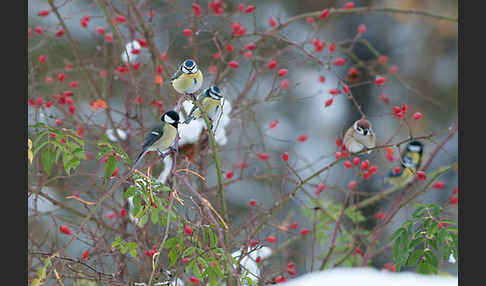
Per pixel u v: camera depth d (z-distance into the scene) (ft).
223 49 33.55
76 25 46.93
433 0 64.75
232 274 23.66
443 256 24.76
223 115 32.65
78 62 34.53
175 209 24.53
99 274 24.02
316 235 35.47
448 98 63.57
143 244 28.68
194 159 30.78
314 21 36.37
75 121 31.91
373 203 37.96
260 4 58.29
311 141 60.75
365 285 21.31
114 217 33.76
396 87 61.21
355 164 30.25
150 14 33.22
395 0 63.05
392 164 34.12
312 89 59.57
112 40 34.83
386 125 59.41
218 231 23.16
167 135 26.04
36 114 30.09
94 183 30.76
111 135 33.60
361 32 36.19
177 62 35.96
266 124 56.49
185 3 42.39
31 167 30.17
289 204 40.60
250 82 34.73
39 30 34.12
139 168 25.59
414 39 64.23
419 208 26.86
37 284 22.04
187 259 23.72
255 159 36.40
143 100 34.24
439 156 58.54
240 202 48.39
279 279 28.04
